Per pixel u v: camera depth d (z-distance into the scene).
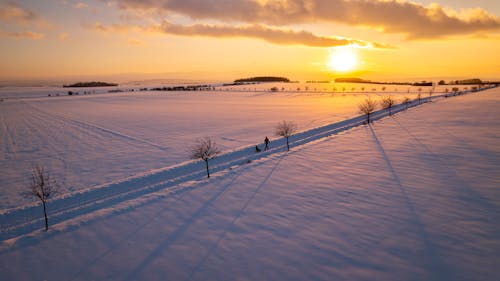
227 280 12.09
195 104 102.25
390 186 21.31
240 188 22.11
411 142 34.84
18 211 20.66
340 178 23.41
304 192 20.84
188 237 15.51
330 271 12.34
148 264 13.36
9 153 37.69
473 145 32.28
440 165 25.72
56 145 41.34
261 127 52.16
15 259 14.17
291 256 13.48
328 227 15.90
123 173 28.34
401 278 11.78
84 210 20.53
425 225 15.73
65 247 15.06
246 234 15.55
